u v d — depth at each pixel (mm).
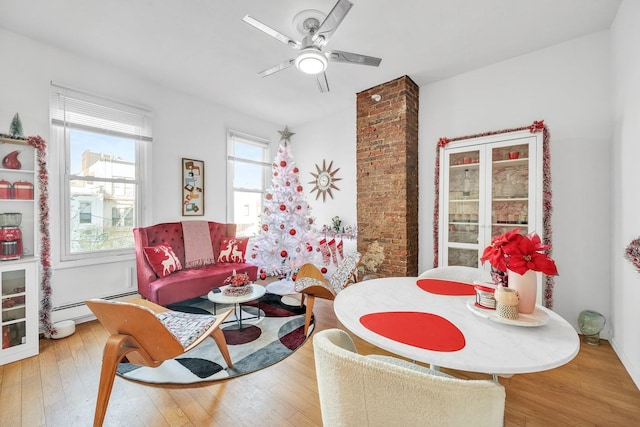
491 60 2896
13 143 2250
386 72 3148
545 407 1569
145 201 3346
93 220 2975
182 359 2049
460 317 1206
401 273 3258
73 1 2090
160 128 3506
